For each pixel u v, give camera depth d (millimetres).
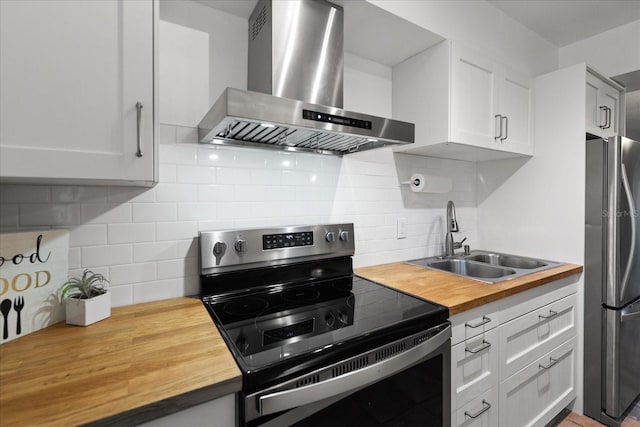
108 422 546
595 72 1814
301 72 1225
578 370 1757
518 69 2021
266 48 1205
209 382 642
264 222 1394
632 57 2039
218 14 1308
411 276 1518
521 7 1874
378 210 1763
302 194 1500
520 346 1407
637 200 1732
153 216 1155
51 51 746
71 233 1019
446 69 1547
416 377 984
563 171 1821
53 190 991
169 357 741
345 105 1673
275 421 708
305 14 1237
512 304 1352
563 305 1646
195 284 1235
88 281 967
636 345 1793
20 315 844
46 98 742
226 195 1301
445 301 1133
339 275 1487
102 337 849
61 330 893
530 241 1973
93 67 795
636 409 1810
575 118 1771
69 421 529
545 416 1552
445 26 1573
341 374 799
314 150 1497
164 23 1195
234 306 1113
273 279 1319
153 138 882
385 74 1823
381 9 1340
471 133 1615
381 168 1769
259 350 779
